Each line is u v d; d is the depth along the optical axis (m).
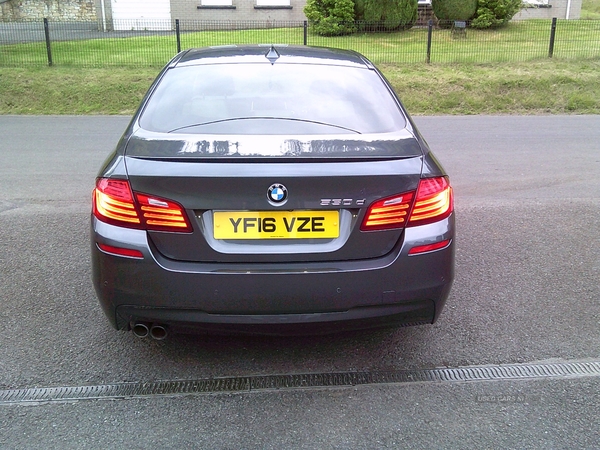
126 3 22.89
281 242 2.75
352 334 3.54
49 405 2.83
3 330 3.54
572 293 4.10
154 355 3.29
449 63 16.03
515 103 13.74
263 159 2.71
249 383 3.03
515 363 3.23
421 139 3.21
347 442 2.58
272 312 2.77
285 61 3.76
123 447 2.54
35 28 19.42
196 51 4.04
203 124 3.15
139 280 2.76
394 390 2.98
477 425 2.70
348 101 3.42
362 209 2.75
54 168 7.66
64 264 4.54
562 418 2.75
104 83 14.28
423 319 2.99
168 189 2.70
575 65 15.70
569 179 7.18
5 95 13.57
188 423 2.71
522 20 21.47
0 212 5.81
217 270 2.72
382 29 19.31
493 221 5.62
